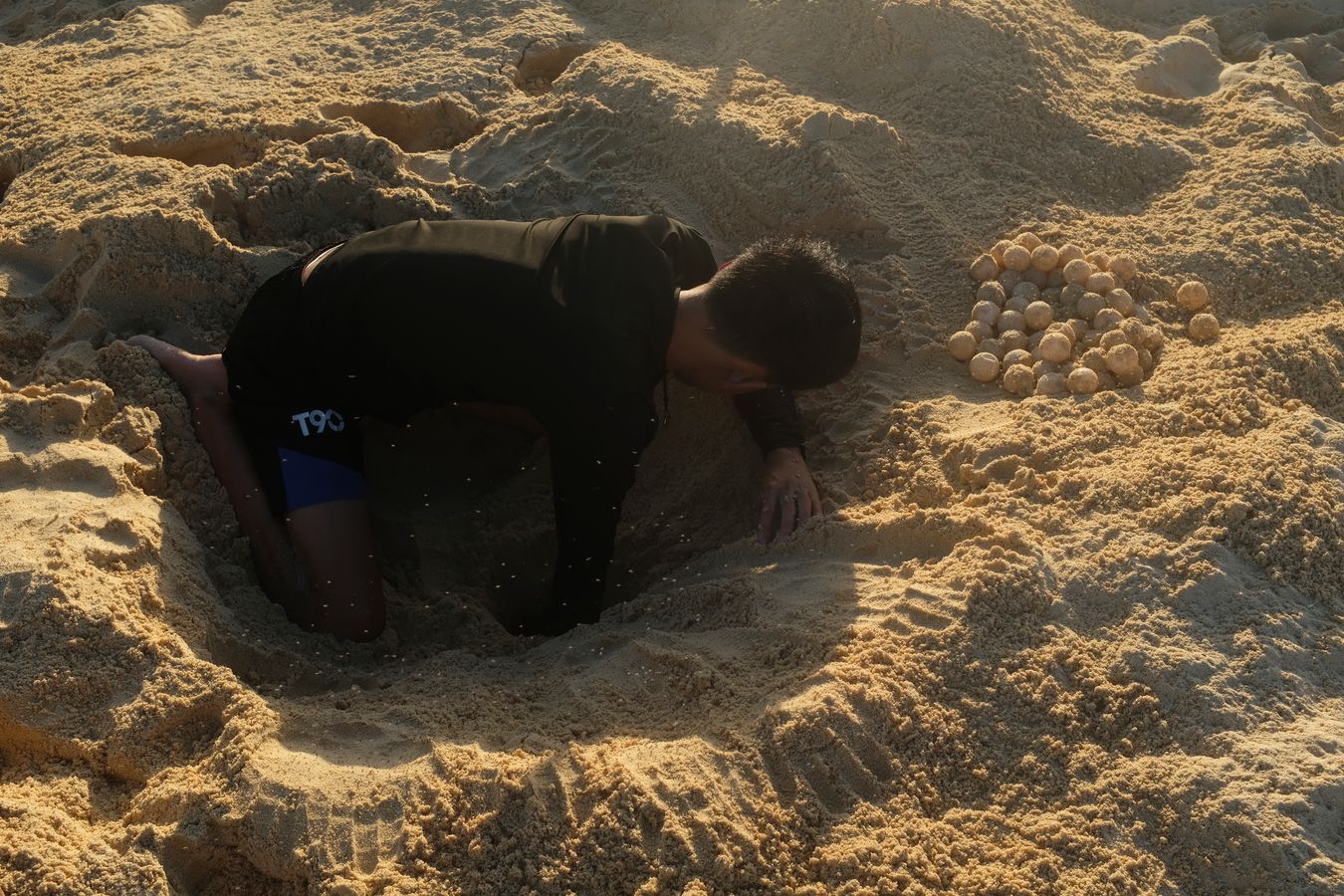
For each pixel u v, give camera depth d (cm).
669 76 466
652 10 524
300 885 234
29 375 351
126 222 366
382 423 381
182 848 236
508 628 364
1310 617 283
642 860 234
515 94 474
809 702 259
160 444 332
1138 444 329
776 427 354
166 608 284
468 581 365
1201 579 285
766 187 422
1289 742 253
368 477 373
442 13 520
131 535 290
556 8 525
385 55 496
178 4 555
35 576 268
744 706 268
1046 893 234
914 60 471
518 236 318
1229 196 421
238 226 393
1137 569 288
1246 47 534
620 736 266
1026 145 448
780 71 479
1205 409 335
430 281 308
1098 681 266
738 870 236
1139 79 489
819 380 301
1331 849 235
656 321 298
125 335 366
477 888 232
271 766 247
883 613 287
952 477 336
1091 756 255
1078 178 440
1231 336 371
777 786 249
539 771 247
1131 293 391
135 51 503
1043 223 419
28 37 541
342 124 433
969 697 265
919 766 255
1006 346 378
